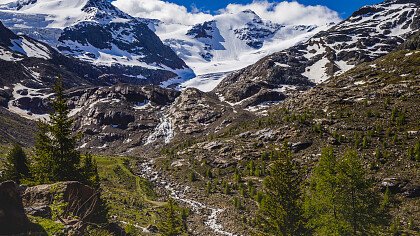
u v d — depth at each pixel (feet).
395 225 211.20
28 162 200.75
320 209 140.56
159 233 205.77
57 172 139.23
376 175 288.51
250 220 274.98
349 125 399.85
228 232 262.26
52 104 144.77
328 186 137.80
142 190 372.79
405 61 558.15
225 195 356.59
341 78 586.45
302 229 136.05
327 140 383.65
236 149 455.22
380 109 417.28
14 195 61.16
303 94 586.45
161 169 476.95
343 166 135.74
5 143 517.14
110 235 92.58
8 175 194.18
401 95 436.35
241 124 586.45
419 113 379.35
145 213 267.39
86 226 76.69
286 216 134.82
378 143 342.64
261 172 383.65
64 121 143.74
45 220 69.26
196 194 372.38
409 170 285.64
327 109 471.62
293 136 422.00
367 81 531.91
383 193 266.98
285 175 136.98
